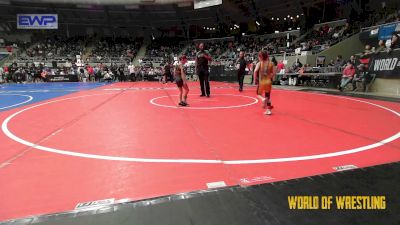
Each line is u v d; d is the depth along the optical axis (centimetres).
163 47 3944
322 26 2967
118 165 353
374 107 799
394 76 1108
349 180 294
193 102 953
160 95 1223
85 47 3869
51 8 3556
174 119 647
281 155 385
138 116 690
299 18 3459
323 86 1527
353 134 496
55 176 319
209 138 477
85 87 1862
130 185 294
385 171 318
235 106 848
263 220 220
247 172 324
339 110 753
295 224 215
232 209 238
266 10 3406
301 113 713
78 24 4072
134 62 3625
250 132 517
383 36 1764
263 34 3550
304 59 2153
